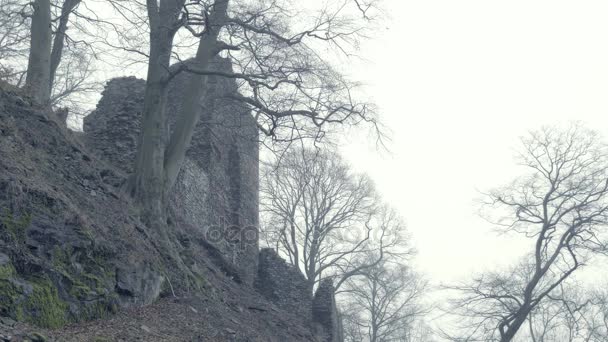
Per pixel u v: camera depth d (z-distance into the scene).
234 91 19.44
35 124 16.67
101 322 12.41
